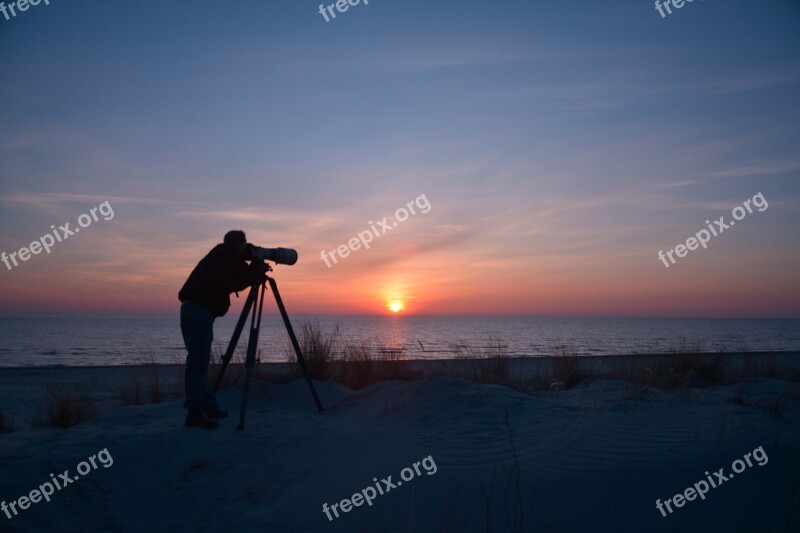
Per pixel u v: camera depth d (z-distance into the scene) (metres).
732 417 5.14
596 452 4.23
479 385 6.68
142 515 3.71
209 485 4.09
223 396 6.95
